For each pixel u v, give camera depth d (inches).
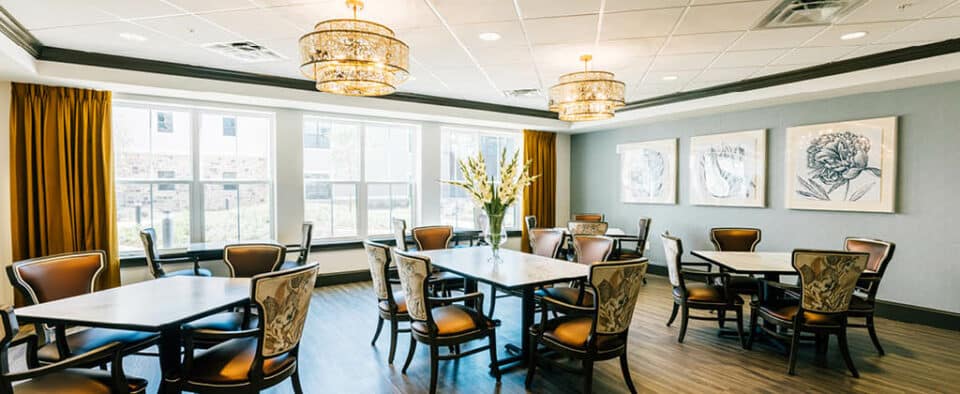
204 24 127.0
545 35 135.8
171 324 80.1
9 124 159.9
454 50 151.6
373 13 118.1
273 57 161.0
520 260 147.3
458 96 234.7
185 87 172.1
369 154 248.4
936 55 145.6
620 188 286.0
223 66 173.9
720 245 179.6
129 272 183.0
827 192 191.8
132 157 187.6
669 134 257.8
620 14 118.7
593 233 221.5
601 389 113.7
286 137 217.8
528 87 211.2
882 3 111.0
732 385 115.8
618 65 170.4
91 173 172.7
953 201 160.6
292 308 88.4
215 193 206.2
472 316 116.8
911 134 169.3
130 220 187.6
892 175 173.2
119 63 159.5
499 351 140.4
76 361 71.7
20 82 159.5
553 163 305.1
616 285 98.8
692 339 150.5
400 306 128.6
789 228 205.8
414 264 109.0
